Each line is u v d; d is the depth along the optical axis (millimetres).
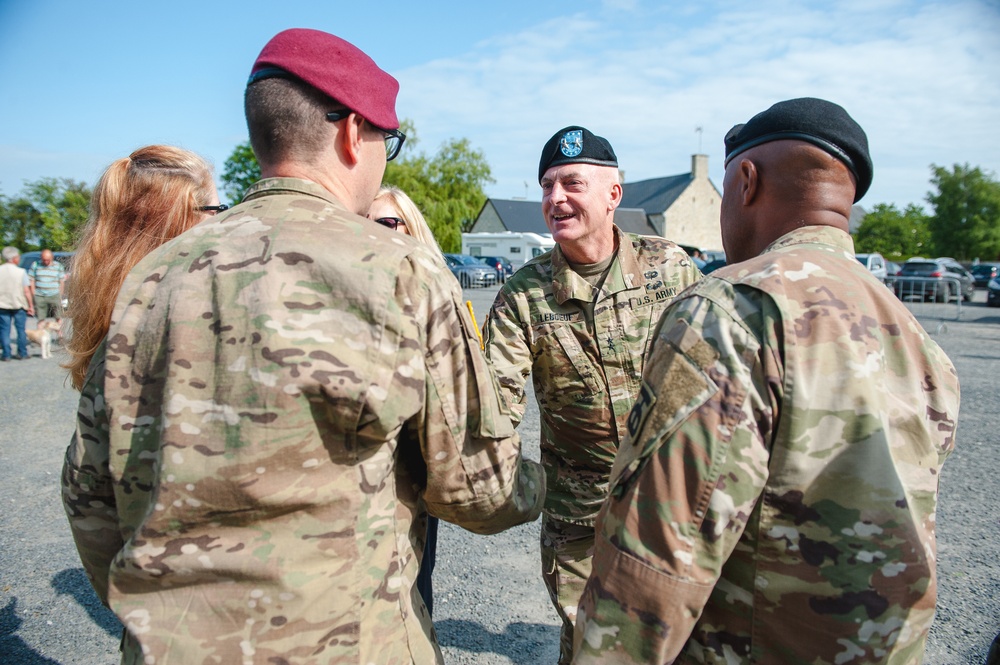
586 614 1104
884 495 999
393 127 1324
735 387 1029
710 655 1135
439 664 1303
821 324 1048
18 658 2771
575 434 2180
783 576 1041
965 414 6527
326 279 1075
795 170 1208
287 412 1019
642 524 1052
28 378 9250
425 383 1135
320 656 1057
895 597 1003
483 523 1293
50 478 4977
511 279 2297
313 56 1193
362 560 1106
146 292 1151
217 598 1047
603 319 2129
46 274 11312
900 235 45969
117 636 2949
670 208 52562
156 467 1069
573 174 2092
